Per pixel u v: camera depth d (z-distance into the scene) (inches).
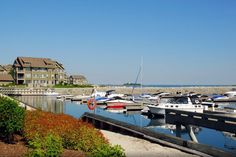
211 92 4756.4
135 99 2561.5
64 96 3203.7
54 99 3078.2
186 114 809.5
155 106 1537.9
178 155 576.1
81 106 2293.3
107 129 1030.4
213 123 724.0
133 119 1536.7
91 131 598.2
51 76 4626.0
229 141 864.3
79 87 4291.3
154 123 1378.0
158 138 738.8
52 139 430.6
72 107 2196.1
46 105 2337.6
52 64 4670.3
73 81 5615.2
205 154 565.0
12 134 564.1
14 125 548.7
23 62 4453.7
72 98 2893.7
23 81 4429.1
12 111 550.9
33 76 4478.3
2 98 569.9
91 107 1250.0
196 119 775.7
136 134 815.1
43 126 603.5
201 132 1011.9
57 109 2032.5
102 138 606.5
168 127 1184.8
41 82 4539.9
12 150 479.5
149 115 1578.5
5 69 4672.7
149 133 778.2
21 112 573.3
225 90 4813.0
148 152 608.7
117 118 1572.3
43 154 372.8
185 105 1497.3
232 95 3014.3
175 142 673.6
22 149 489.7
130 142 726.5
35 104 2409.0
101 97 2640.3
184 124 843.4
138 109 1978.3
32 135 552.1
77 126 643.5
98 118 1085.1
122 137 804.6
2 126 542.3
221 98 2630.4
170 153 594.9
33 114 691.4
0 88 3572.8
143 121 1455.5
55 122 659.4
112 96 2736.2
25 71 4429.1
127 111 1941.4
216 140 879.7
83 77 5767.7
